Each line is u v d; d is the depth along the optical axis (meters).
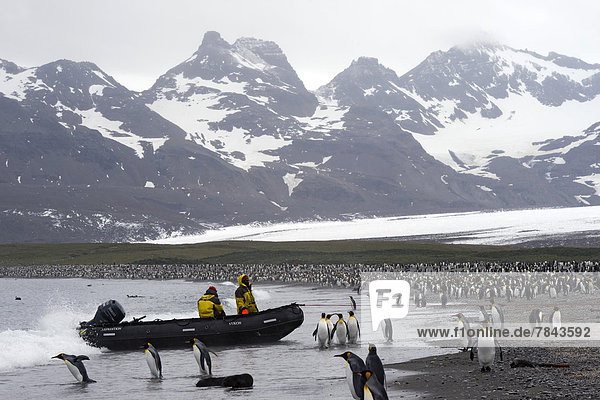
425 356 27.12
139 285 118.69
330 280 98.06
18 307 74.62
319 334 31.23
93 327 33.81
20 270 169.75
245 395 20.34
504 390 18.78
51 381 24.66
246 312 34.38
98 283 129.25
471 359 25.00
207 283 118.38
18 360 29.30
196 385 22.45
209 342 33.69
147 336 33.38
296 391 20.80
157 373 24.66
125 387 22.91
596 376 20.44
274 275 114.12
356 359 17.58
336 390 20.77
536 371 21.75
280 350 31.62
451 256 147.75
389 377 22.00
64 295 95.06
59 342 32.91
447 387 19.75
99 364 28.95
